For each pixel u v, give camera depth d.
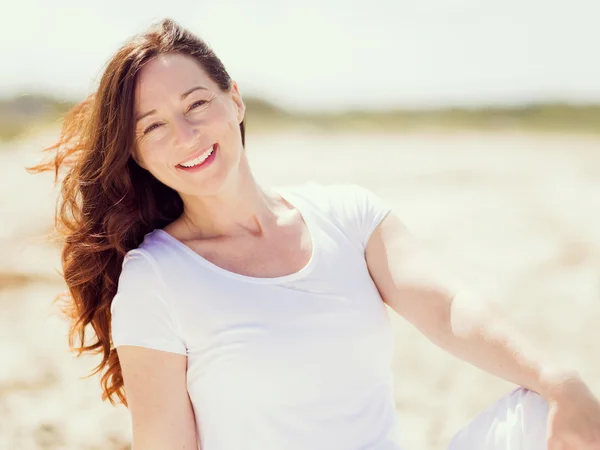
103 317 2.28
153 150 2.03
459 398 4.02
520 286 6.01
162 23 2.06
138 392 1.95
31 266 6.21
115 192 2.17
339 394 1.97
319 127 36.41
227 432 1.95
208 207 2.10
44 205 8.58
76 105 2.29
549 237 7.81
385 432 2.06
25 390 4.07
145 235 2.17
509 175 13.48
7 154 14.77
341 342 1.98
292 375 1.92
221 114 2.05
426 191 11.36
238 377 1.92
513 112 38.12
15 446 3.41
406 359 4.61
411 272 2.15
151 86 1.99
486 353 1.99
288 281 2.00
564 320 5.14
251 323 1.93
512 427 1.93
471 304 2.05
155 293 1.95
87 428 3.61
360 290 2.07
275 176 14.02
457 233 8.14
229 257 2.06
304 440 1.95
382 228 2.23
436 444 3.50
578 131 32.28
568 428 1.81
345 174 14.07
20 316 5.29
